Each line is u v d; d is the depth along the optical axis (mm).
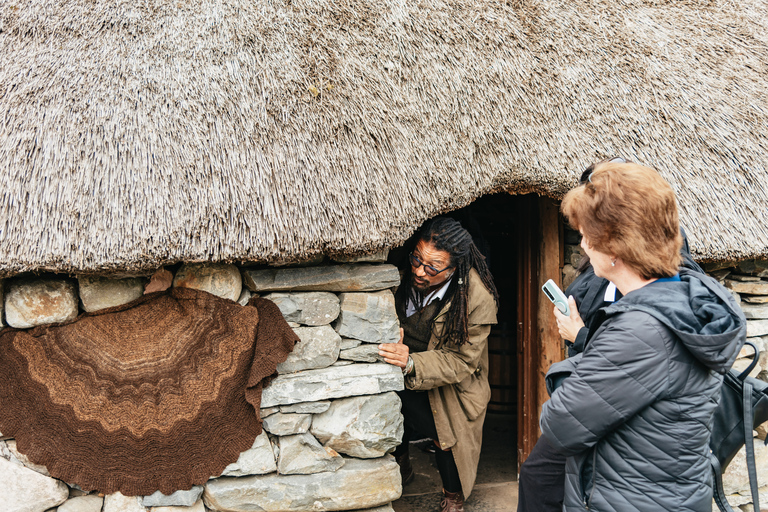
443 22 2811
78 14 2561
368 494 2340
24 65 2344
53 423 2053
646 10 3420
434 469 3377
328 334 2299
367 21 2715
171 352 2154
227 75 2391
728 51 3285
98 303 2146
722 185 2691
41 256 1893
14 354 2062
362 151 2285
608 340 1433
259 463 2221
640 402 1389
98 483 2057
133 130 2156
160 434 2100
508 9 3000
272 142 2232
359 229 2146
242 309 2211
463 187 2377
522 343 3234
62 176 2021
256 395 2152
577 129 2652
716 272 2949
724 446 1809
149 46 2463
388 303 2371
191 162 2119
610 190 1460
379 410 2336
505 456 3533
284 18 2652
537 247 3082
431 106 2498
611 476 1497
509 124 2553
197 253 1981
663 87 2914
